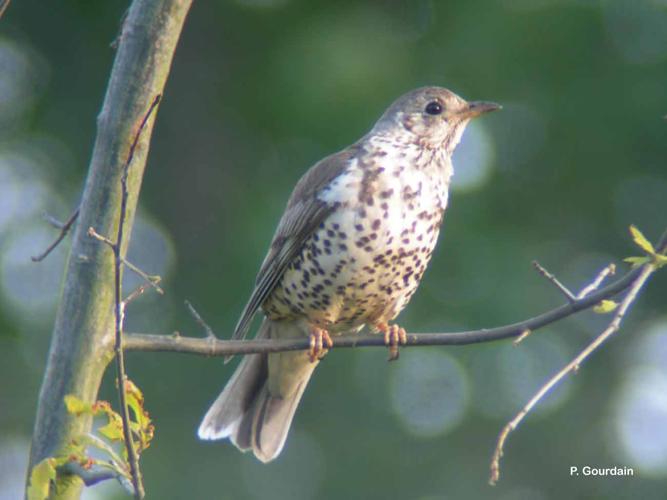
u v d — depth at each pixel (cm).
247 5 1628
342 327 859
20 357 1530
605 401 1491
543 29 1507
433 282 1445
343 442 1431
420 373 1454
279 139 1565
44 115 1658
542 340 1473
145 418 583
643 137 1511
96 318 615
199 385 1466
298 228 820
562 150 1536
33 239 1603
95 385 612
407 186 820
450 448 1436
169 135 1659
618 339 1524
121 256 563
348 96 1467
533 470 1446
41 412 601
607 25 1511
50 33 1667
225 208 1609
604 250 1549
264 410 842
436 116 861
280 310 848
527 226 1536
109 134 625
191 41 1661
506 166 1539
